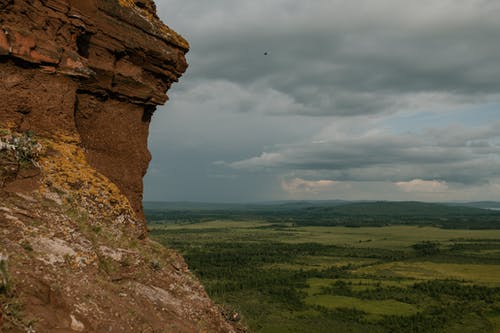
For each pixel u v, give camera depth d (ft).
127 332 32.30
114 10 65.36
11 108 50.06
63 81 55.47
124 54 68.08
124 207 54.70
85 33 61.77
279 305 305.32
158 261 49.24
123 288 38.58
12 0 50.80
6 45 49.47
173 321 39.06
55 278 32.24
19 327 25.07
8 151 44.16
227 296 330.54
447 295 348.79
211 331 44.27
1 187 40.57
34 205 40.93
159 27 74.43
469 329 255.50
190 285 51.72
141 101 70.79
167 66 75.87
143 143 73.61
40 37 53.47
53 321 27.84
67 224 41.39
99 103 65.16
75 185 49.14
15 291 27.50
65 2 56.85
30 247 34.27
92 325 30.32
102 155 64.44
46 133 52.85
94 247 41.70
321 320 269.85
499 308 302.04
